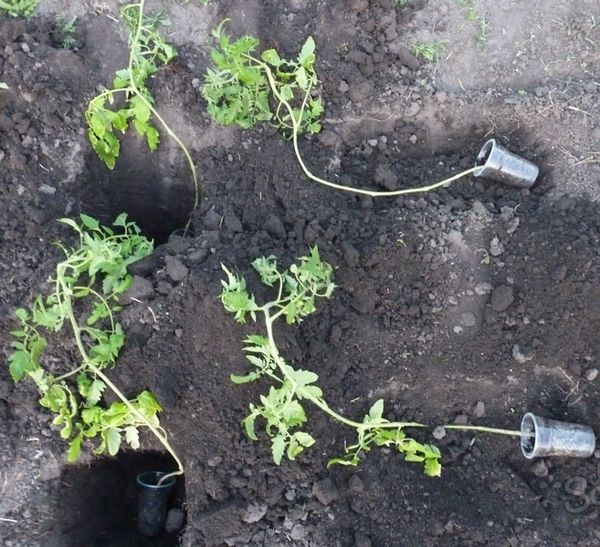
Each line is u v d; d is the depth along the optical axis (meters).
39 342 1.64
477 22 1.87
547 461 1.71
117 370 1.65
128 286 1.66
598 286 1.70
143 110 1.74
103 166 1.82
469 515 1.66
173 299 1.65
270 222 1.73
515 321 1.71
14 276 1.71
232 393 1.64
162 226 1.89
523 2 1.88
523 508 1.68
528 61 1.86
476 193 1.82
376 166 1.84
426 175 1.83
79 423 1.67
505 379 1.72
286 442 1.64
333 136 1.82
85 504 1.73
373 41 1.85
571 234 1.73
